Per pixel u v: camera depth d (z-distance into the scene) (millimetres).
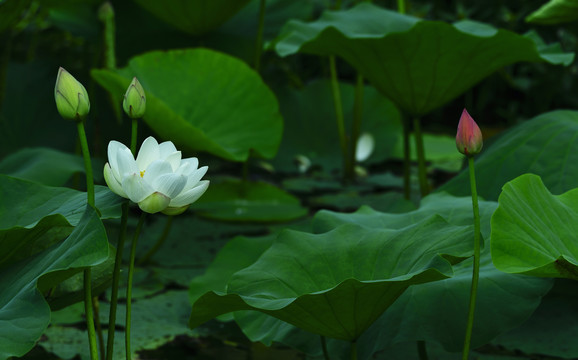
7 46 9883
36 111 10078
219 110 8008
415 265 5559
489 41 6496
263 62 12625
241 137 7863
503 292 5730
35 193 5699
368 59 6762
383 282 5402
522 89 13742
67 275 5391
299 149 12156
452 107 15727
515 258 5488
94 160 7469
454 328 5672
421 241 5629
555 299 6422
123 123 10211
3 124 9789
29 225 5605
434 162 12500
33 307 5316
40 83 10281
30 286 5363
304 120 12406
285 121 12320
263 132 7906
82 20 10977
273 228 8492
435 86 6812
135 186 5344
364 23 7156
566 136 6348
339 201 9680
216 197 9383
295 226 6469
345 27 7012
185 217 8984
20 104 10047
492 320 5672
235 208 8992
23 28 12258
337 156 12156
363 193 10289
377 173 11953
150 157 5480
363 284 5402
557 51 6898
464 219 5906
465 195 6430
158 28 10609
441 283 5789
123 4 10672
